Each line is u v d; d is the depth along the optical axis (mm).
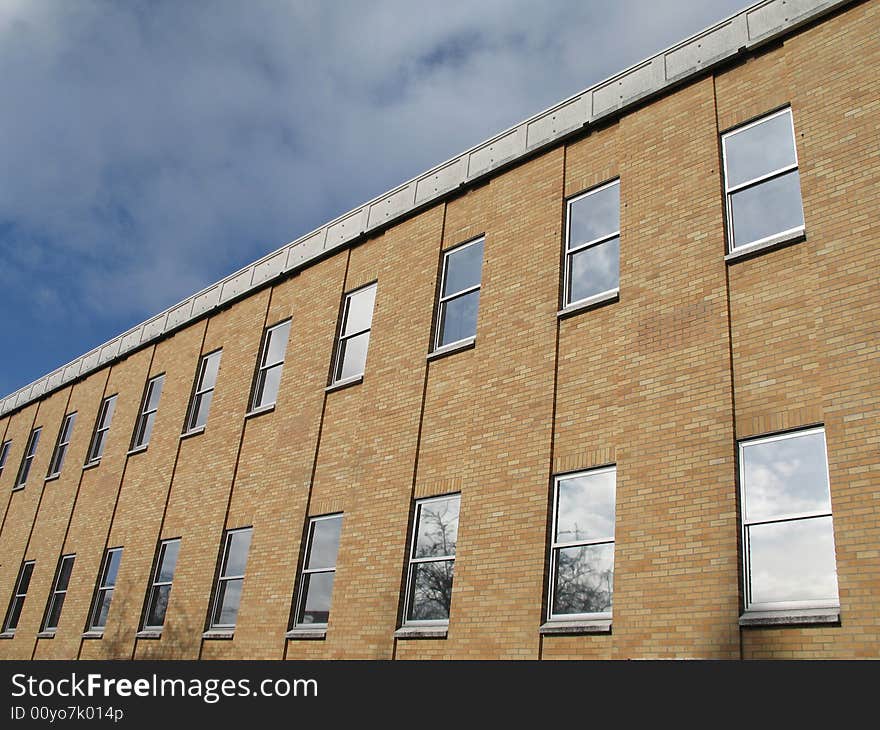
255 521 15875
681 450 10148
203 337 20453
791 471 9297
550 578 10914
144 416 21469
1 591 23281
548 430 11680
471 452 12562
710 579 9305
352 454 14609
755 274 10391
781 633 8617
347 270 17125
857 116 10148
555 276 12719
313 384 16234
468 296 14281
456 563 11945
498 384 12703
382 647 12273
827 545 8805
